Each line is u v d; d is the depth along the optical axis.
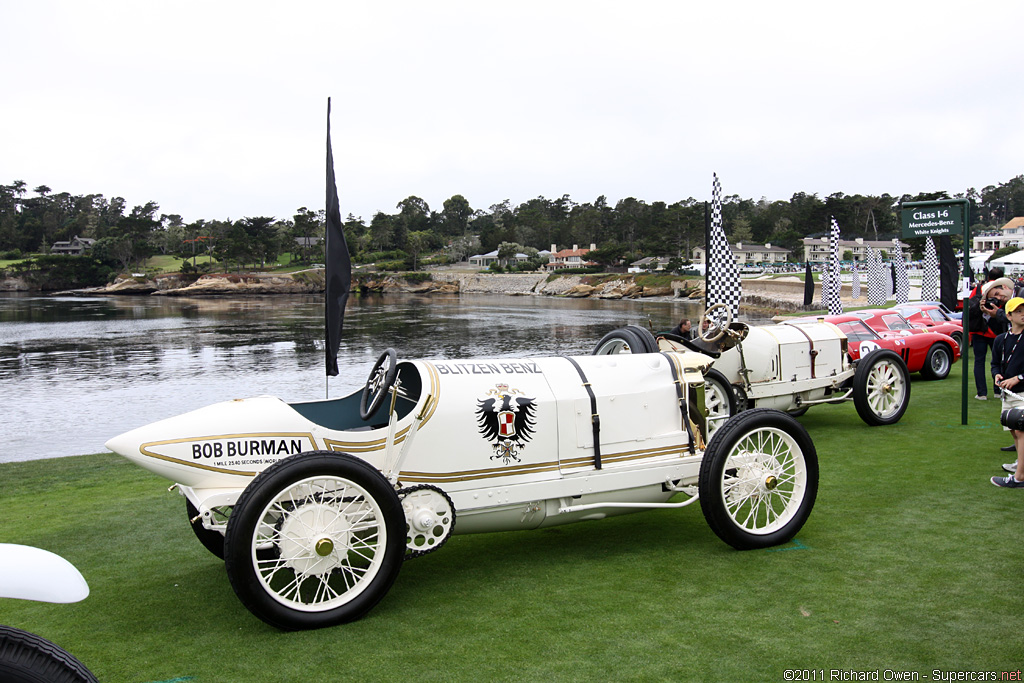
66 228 174.12
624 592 4.16
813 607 3.88
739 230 137.75
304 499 3.76
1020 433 5.84
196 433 3.88
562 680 3.17
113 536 5.50
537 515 4.54
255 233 163.38
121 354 38.00
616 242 154.50
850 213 129.38
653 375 4.97
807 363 8.64
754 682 3.13
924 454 7.25
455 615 3.89
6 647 2.21
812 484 4.90
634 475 4.71
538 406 4.50
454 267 164.12
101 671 3.32
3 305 91.56
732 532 4.68
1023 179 166.88
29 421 20.75
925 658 3.31
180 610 4.04
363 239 175.38
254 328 55.44
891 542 4.82
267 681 3.19
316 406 4.84
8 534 5.63
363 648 3.50
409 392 4.74
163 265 154.25
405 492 4.06
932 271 34.09
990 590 4.01
